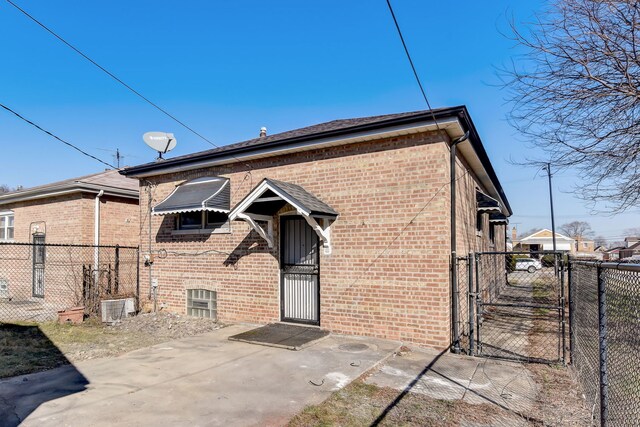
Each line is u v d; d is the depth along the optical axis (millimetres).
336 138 7984
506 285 17656
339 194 8305
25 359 6832
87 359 6809
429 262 7305
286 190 7723
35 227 14867
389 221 7730
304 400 4898
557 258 8281
